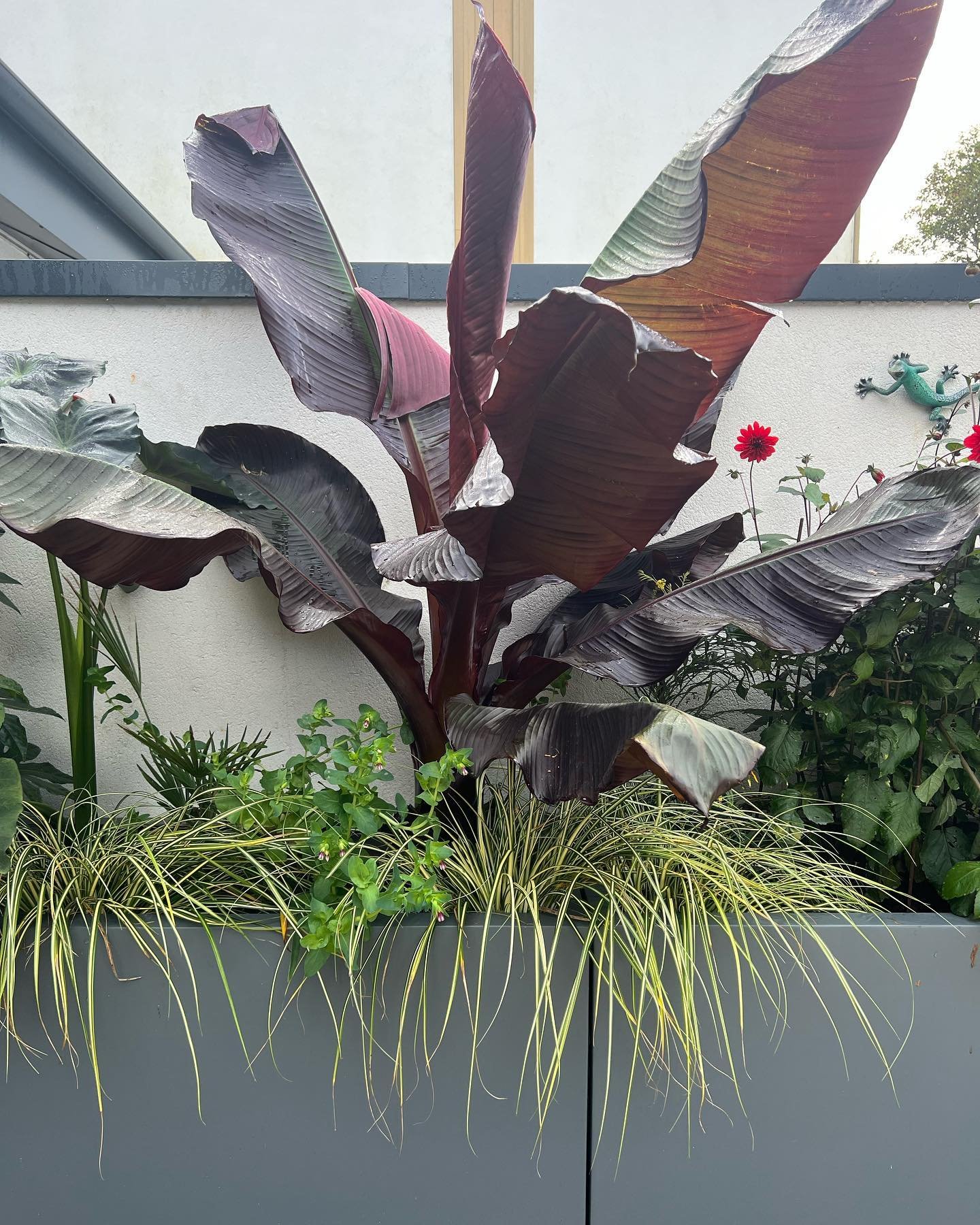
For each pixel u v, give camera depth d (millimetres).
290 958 1283
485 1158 1310
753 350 1884
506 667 1710
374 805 1355
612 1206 1318
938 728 1528
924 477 1419
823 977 1311
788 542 1824
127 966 1291
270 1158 1313
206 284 1827
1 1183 1317
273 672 1923
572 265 1853
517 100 1248
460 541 1218
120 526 1132
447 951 1277
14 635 1896
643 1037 1286
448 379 1747
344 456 1905
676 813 1568
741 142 1323
